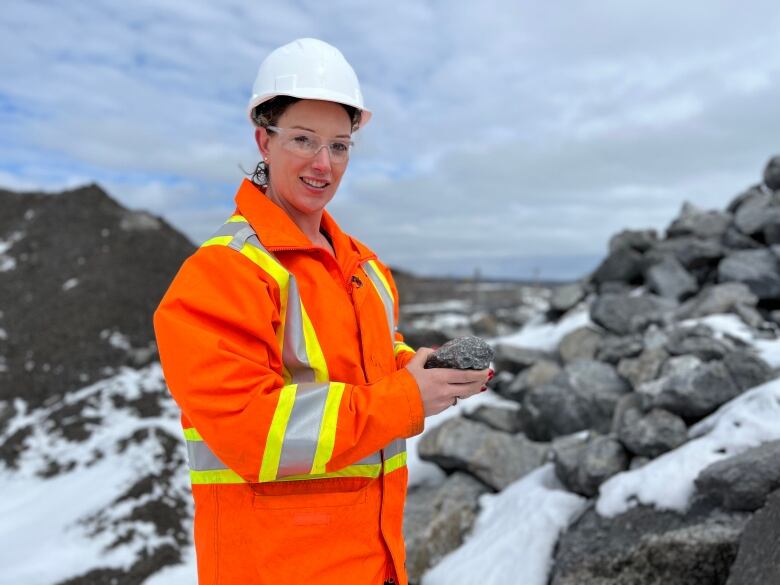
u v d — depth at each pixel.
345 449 1.34
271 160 1.59
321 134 1.53
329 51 1.56
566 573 3.11
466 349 1.49
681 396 3.88
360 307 1.60
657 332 5.52
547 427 4.93
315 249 1.56
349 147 1.60
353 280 1.63
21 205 12.39
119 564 4.44
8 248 10.92
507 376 6.21
